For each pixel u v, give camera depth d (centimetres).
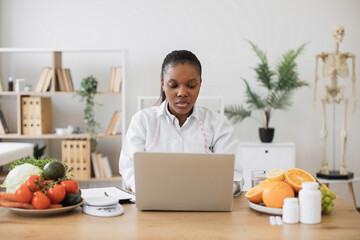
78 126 459
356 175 451
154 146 187
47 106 436
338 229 129
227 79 453
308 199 134
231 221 137
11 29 455
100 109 460
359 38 444
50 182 149
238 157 185
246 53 452
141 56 456
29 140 461
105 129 460
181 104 167
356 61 445
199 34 454
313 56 448
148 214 145
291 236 123
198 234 125
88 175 417
